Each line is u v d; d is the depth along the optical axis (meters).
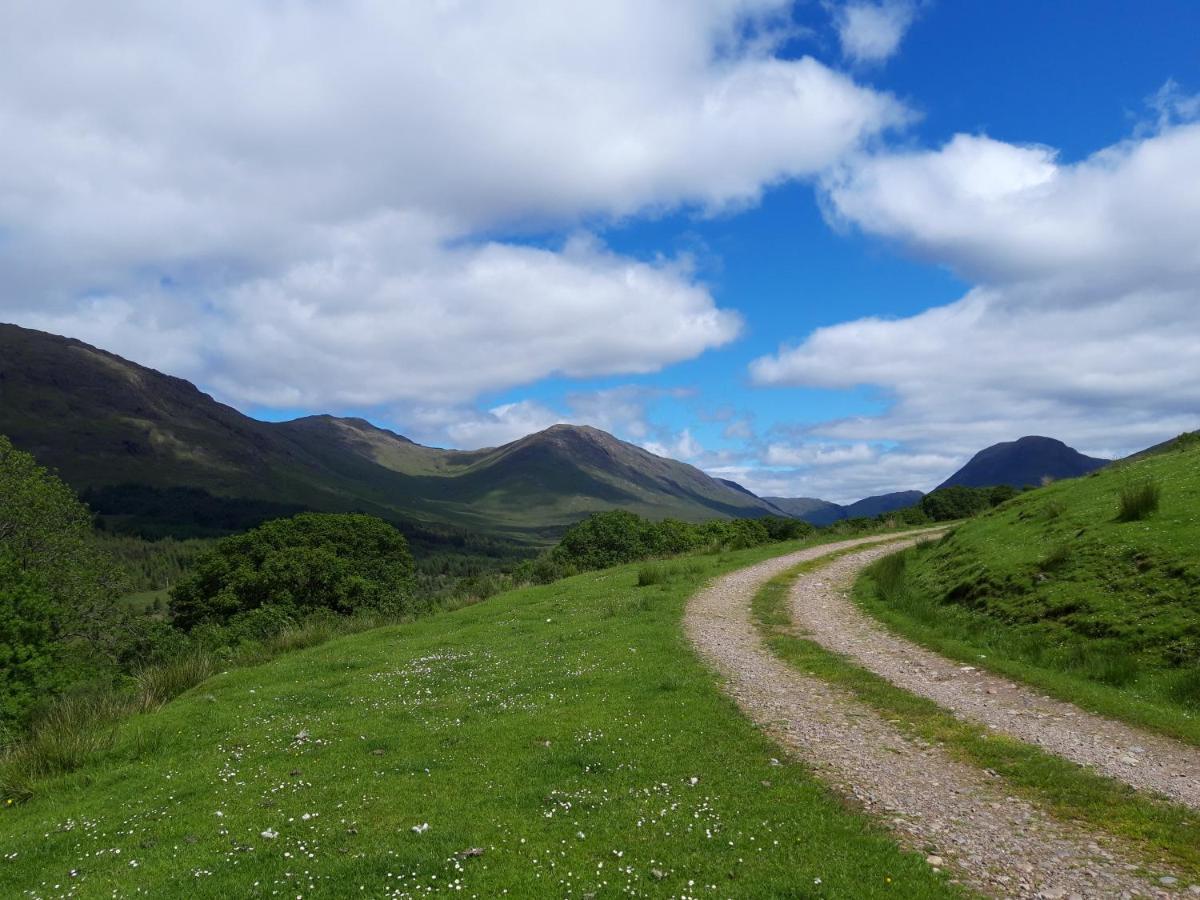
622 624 25.38
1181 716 13.31
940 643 20.58
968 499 64.62
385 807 10.90
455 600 41.44
